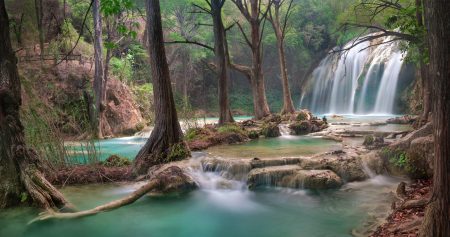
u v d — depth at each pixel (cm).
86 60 2405
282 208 848
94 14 2081
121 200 878
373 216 749
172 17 4047
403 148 1017
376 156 1055
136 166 1092
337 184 948
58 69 2147
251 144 1485
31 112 1111
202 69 4138
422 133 1010
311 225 742
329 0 3962
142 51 3269
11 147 820
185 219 805
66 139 1531
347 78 3438
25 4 2358
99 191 980
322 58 3944
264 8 3772
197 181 1016
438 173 439
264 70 4216
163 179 967
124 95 2467
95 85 2105
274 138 1694
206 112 3997
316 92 3794
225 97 1911
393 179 1000
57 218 775
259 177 986
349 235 672
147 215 826
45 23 2394
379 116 2800
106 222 786
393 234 609
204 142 1436
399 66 2891
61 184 1030
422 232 462
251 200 915
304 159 1042
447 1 413
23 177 814
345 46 3584
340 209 813
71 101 2097
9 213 780
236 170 1034
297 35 3962
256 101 2228
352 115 3030
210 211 850
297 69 4156
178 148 1132
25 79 1938
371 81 3136
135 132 2334
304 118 2084
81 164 1173
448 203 430
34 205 801
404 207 728
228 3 4025
